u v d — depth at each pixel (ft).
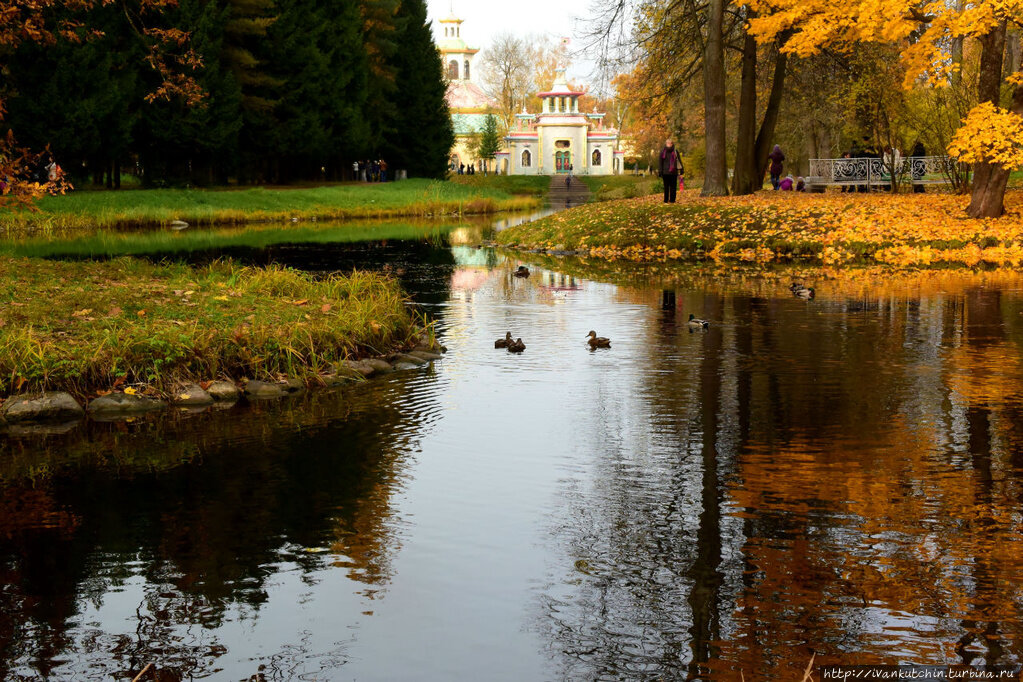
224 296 39.22
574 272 67.05
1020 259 68.28
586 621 14.70
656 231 83.30
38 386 28.02
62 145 122.31
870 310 46.37
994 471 21.72
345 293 44.78
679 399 28.99
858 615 14.75
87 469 22.76
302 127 173.47
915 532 18.04
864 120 115.75
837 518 18.79
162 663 13.62
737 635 14.23
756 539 17.76
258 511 19.69
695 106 176.76
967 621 14.53
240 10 158.10
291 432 25.95
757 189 111.34
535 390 30.55
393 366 34.71
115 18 129.70
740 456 23.11
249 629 14.60
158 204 132.87
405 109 233.96
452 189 202.18
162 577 16.48
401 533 18.30
